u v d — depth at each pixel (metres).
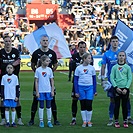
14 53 13.07
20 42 41.06
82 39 43.09
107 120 13.76
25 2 48.53
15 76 12.75
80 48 13.26
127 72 12.48
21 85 24.70
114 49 13.00
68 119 13.97
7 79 12.66
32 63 13.21
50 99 12.68
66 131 12.02
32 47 14.29
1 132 11.86
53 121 13.61
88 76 12.73
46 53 13.16
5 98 12.63
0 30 42.59
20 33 42.66
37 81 12.66
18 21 45.41
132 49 13.84
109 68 12.99
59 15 47.84
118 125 12.60
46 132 11.86
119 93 12.40
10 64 12.72
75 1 49.00
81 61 13.22
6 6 46.25
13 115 12.73
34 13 47.44
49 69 12.74
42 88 12.61
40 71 12.65
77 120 13.82
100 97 19.42
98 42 42.78
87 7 48.47
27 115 14.63
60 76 31.17
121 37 13.92
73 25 46.34
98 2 48.72
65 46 14.42
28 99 18.64
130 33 13.87
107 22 46.12
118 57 12.52
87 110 12.73
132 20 46.88
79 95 12.73
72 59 13.40
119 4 48.78
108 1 48.84
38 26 47.59
